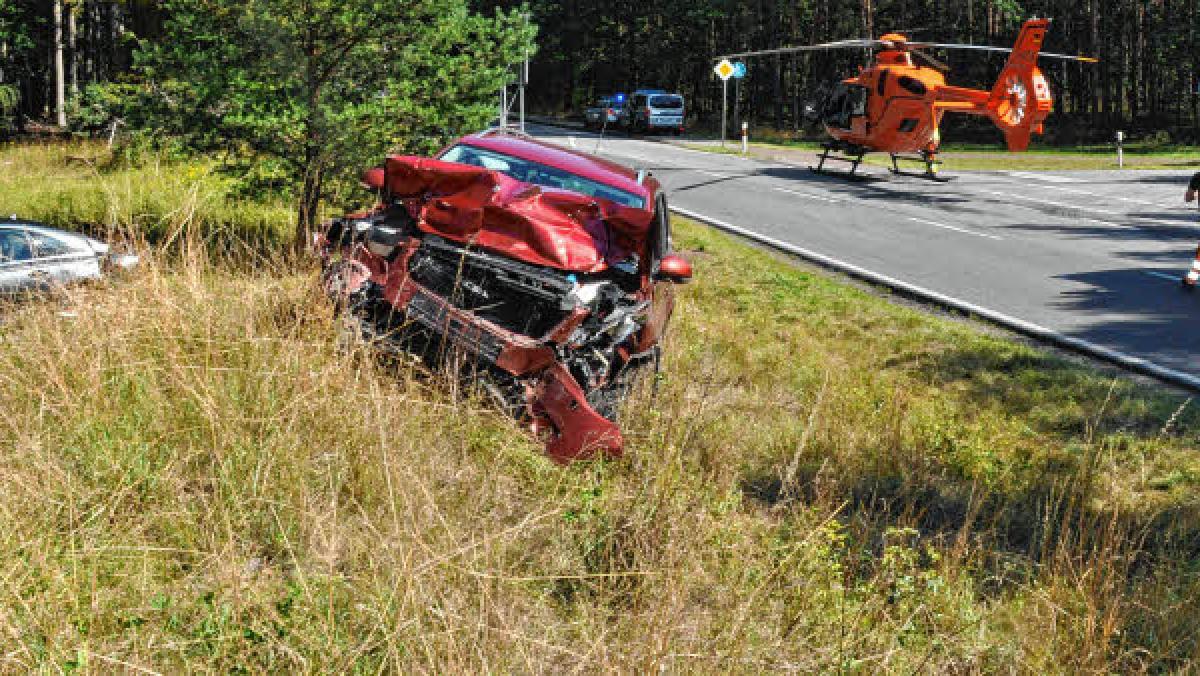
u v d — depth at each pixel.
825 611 4.44
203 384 4.82
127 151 11.41
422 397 5.64
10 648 2.99
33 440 4.21
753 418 7.73
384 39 12.14
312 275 6.21
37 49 47.66
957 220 20.83
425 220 6.71
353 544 3.97
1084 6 63.19
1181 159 40.94
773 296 13.20
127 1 17.25
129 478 4.13
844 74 70.44
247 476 4.34
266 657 3.25
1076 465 7.76
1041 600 4.97
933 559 5.11
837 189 25.89
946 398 9.56
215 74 11.35
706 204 22.22
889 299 13.86
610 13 71.62
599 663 3.59
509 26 12.96
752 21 66.12
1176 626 4.88
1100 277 15.28
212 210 10.36
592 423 5.70
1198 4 59.41
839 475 6.70
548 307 6.45
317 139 11.27
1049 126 60.50
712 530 4.91
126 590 3.49
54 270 7.33
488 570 3.80
